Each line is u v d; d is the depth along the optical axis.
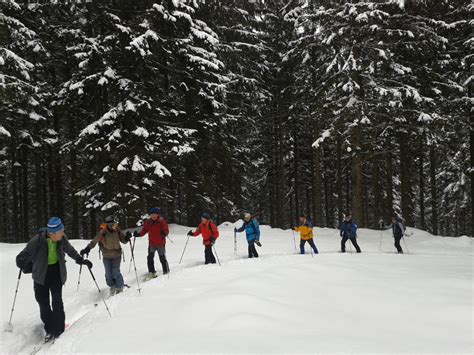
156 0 15.74
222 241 15.83
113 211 15.84
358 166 19.48
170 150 16.11
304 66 23.83
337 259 11.46
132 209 15.70
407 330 4.66
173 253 12.63
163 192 18.69
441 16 20.53
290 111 24.48
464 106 20.70
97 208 17.14
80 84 14.82
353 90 18.31
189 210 19.81
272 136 28.31
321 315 5.33
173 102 18.19
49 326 5.38
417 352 3.84
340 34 17.98
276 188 29.33
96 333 4.88
